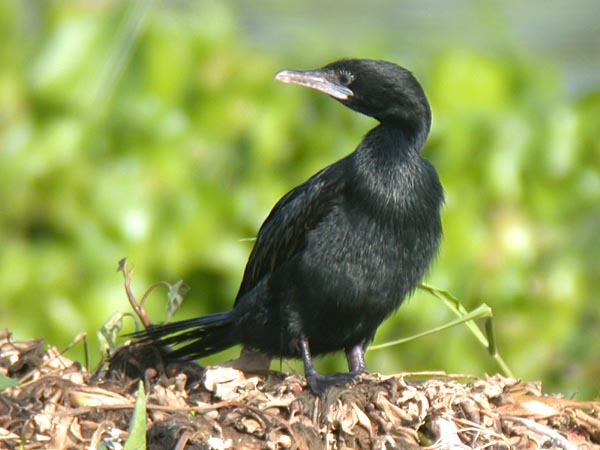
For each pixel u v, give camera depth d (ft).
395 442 24.72
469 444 24.99
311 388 26.63
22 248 40.22
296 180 41.16
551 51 64.75
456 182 41.29
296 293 29.19
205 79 42.16
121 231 40.16
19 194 40.24
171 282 40.55
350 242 28.84
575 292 41.68
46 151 40.45
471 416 25.43
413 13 67.05
